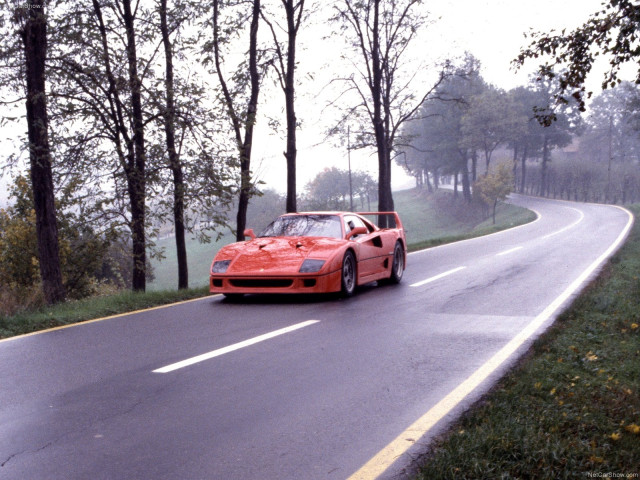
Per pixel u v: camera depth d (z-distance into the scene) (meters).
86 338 6.19
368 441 3.33
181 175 13.08
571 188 93.00
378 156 28.47
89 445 3.25
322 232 9.47
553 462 2.94
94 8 13.07
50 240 10.84
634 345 5.61
